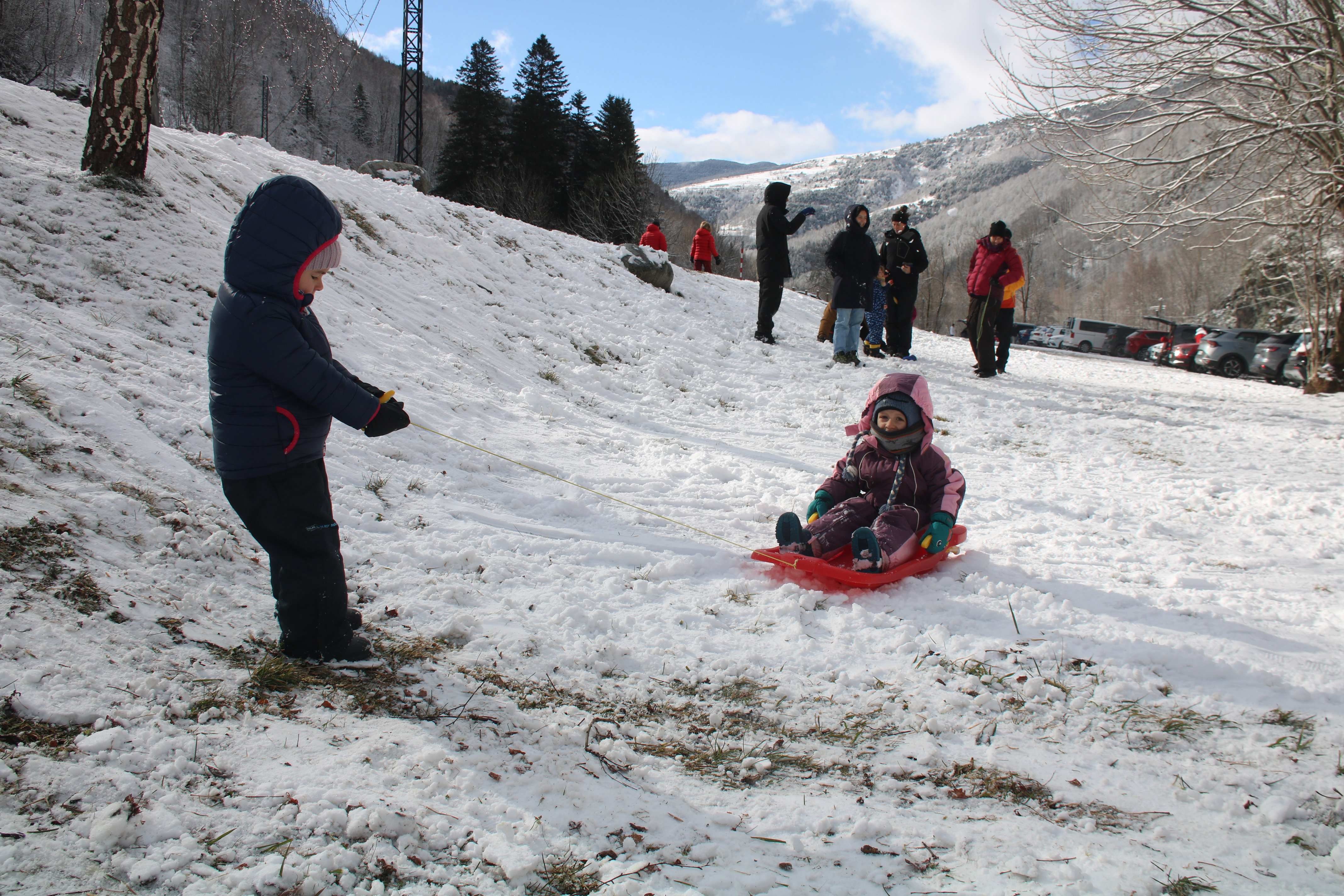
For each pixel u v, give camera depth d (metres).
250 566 3.44
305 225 2.54
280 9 9.52
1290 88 13.20
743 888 1.81
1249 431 9.79
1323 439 9.34
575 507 5.18
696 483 6.20
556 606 3.74
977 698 2.99
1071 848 2.04
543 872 1.81
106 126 6.73
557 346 9.45
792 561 4.16
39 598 2.54
